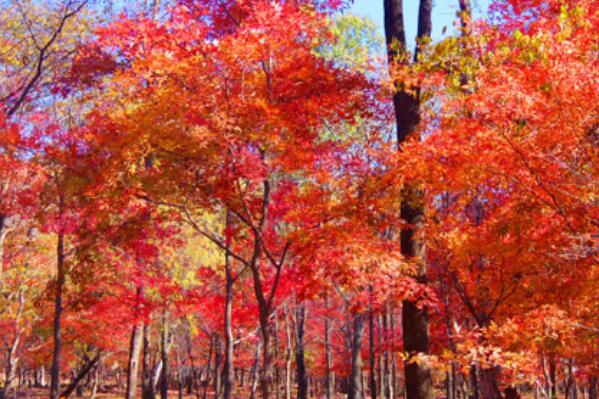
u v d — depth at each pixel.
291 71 8.53
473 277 9.70
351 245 7.82
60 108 14.14
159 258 17.42
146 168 9.93
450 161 6.57
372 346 22.72
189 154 8.55
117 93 11.93
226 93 7.83
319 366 34.56
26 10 12.77
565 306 7.55
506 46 6.73
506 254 7.67
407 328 8.45
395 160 7.07
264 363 9.62
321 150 9.09
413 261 8.23
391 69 7.80
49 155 10.73
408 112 8.80
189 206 10.53
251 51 7.67
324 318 27.66
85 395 47.47
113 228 12.21
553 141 5.80
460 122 6.82
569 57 5.45
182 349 39.53
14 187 11.73
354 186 8.68
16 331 22.86
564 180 6.04
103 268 14.37
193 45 8.46
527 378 6.95
